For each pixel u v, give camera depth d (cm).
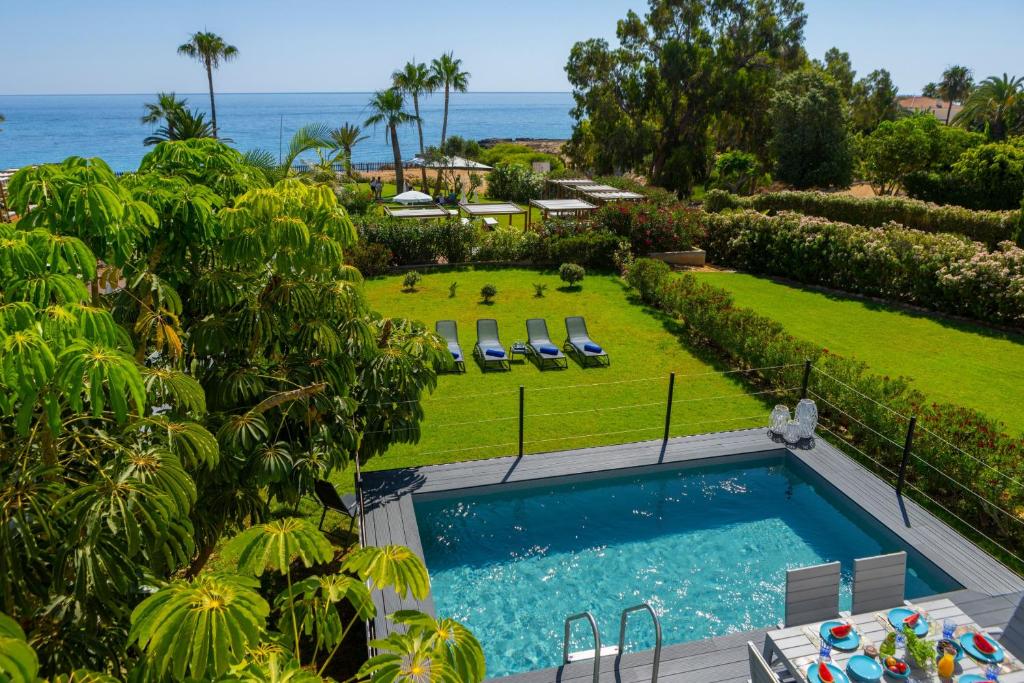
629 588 847
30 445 401
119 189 477
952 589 802
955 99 9325
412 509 938
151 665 286
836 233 2222
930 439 1025
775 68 5128
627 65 4897
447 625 297
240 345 644
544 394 1392
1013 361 1592
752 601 823
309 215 659
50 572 381
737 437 1163
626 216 2556
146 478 390
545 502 1033
